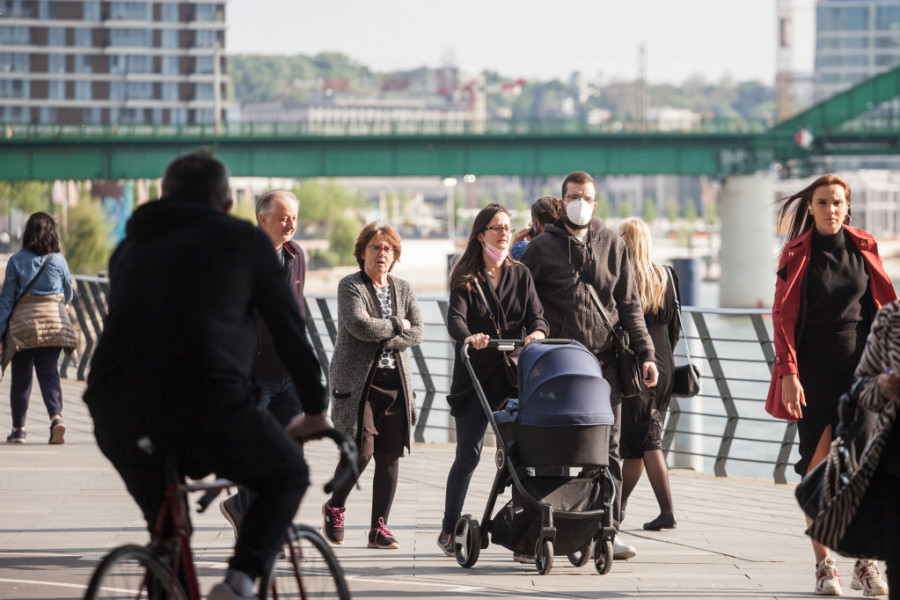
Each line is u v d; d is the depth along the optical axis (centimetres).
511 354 1549
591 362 1441
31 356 2475
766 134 13075
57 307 2455
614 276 1600
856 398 1062
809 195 1388
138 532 1656
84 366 3662
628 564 1526
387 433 1606
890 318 1027
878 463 1027
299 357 904
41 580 1369
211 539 1636
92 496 1920
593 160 12481
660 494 1753
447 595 1335
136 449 874
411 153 12012
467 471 1566
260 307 898
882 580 1338
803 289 1366
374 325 1556
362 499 1989
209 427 863
